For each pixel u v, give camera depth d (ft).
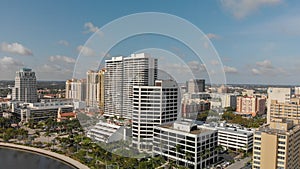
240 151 610.65
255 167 361.71
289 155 347.15
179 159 471.21
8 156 579.48
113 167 454.40
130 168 438.40
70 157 553.23
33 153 600.39
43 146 638.53
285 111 651.66
